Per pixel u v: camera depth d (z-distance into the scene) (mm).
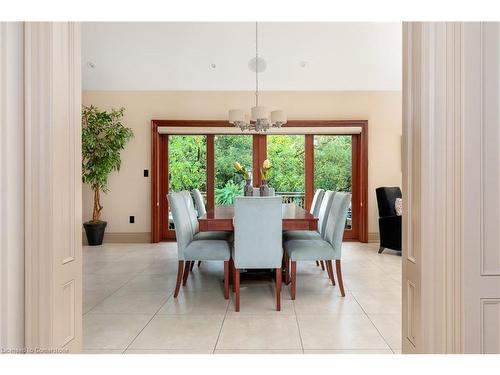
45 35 1398
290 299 3412
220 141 6711
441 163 1354
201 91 6516
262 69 5910
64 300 1518
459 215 1354
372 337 2547
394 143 6488
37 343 1395
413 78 1460
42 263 1400
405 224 1555
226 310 3119
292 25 5031
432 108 1354
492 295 1362
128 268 4672
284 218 3285
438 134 1354
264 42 5355
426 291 1365
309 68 5891
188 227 3838
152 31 5176
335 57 5641
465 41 1362
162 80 6258
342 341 2480
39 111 1395
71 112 1583
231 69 5953
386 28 5090
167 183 6707
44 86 1400
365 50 5492
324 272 4434
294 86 6363
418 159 1410
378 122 6492
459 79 1347
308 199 6680
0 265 1301
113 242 6520
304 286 3834
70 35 1577
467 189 1359
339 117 6492
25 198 1393
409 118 1498
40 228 1399
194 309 3150
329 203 4035
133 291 3686
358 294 3549
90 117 6008
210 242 3598
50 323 1405
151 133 6461
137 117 6516
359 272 4414
